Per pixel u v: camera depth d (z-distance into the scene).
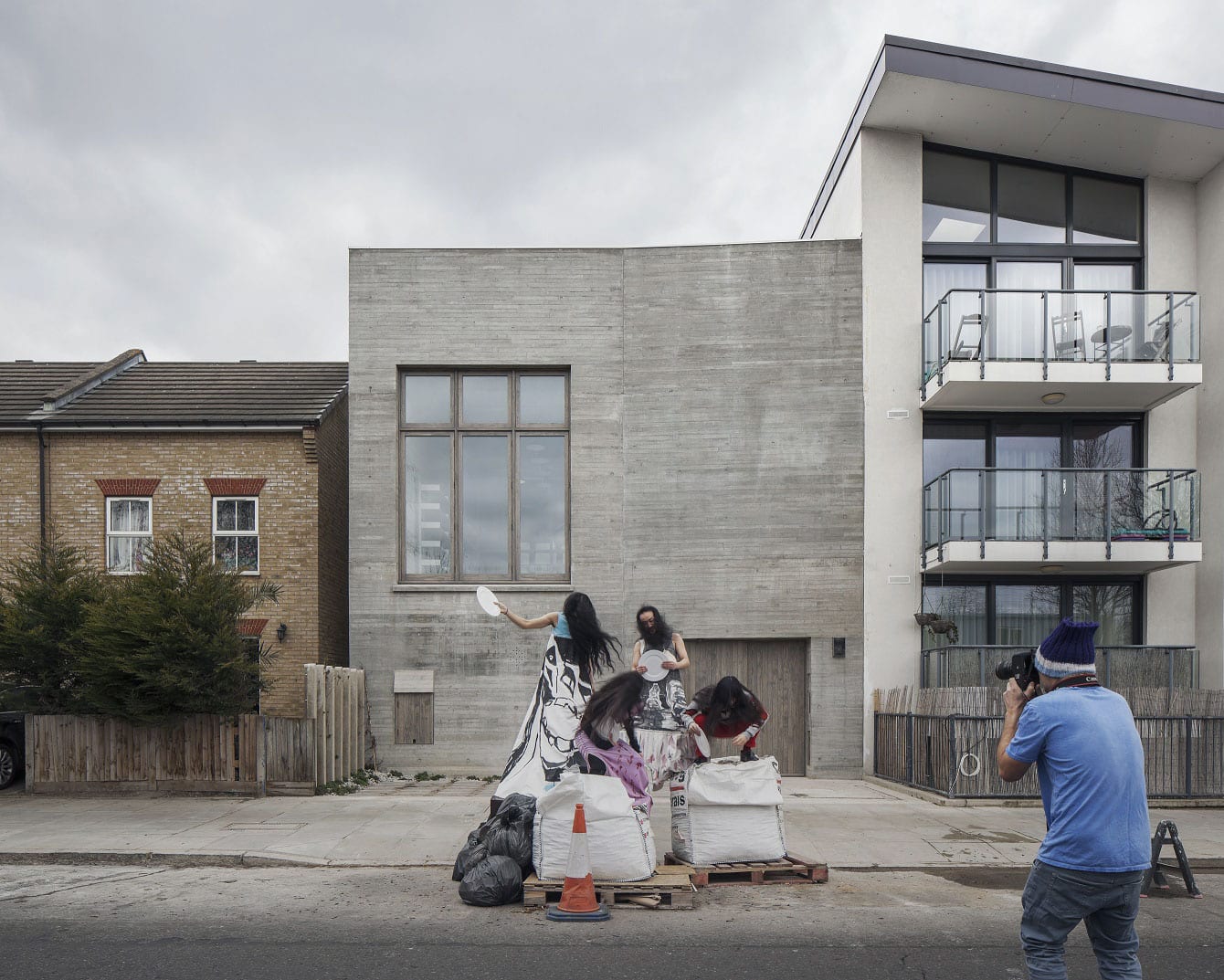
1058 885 3.62
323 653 14.89
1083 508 13.27
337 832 8.73
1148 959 5.40
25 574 11.91
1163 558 12.83
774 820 7.21
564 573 14.00
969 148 14.45
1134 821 3.62
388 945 5.47
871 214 14.05
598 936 5.68
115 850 7.91
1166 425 14.12
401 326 14.09
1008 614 13.98
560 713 7.70
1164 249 14.25
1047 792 3.78
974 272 14.39
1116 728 3.68
